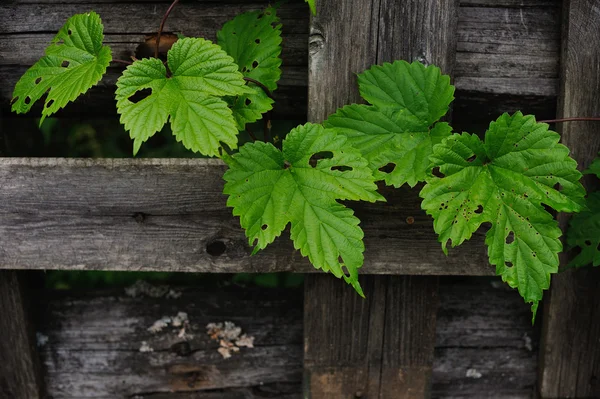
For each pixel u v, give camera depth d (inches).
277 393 48.5
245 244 45.1
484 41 45.1
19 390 47.5
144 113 40.8
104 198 44.8
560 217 45.1
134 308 47.6
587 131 44.8
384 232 45.0
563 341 46.8
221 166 44.5
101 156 51.4
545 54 45.1
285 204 41.7
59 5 45.2
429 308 46.6
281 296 47.8
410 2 43.8
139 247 45.1
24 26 45.3
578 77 44.5
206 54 41.3
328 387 47.3
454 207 41.6
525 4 45.0
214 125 40.7
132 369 48.0
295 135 42.1
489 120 45.9
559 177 41.7
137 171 44.5
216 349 48.0
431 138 42.9
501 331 48.0
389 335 46.8
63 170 44.5
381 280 46.3
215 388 48.4
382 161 42.8
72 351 47.8
